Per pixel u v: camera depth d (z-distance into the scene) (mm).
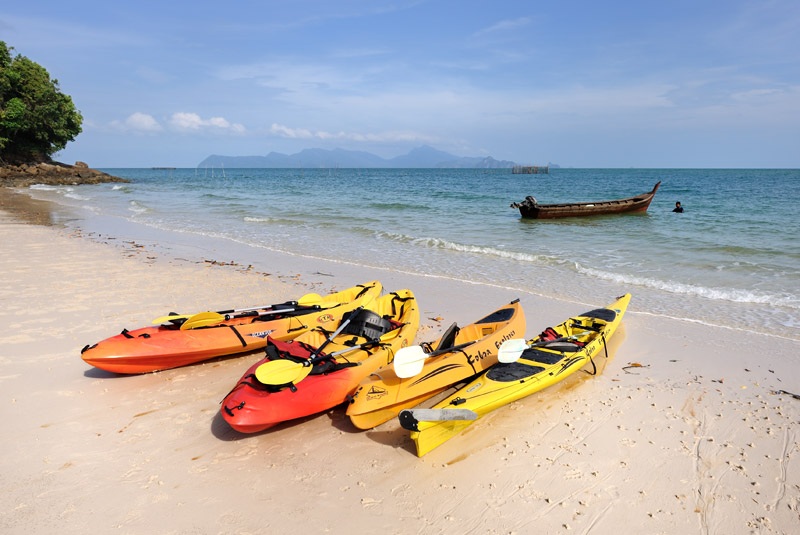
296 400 5203
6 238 17234
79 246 15914
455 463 4770
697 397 6031
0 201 34594
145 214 25766
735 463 4750
